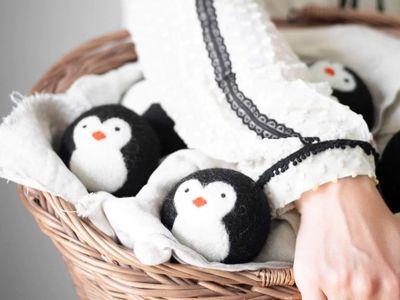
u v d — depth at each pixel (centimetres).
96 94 71
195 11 66
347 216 50
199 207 51
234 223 51
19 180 56
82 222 52
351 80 72
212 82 63
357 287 46
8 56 105
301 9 91
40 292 89
